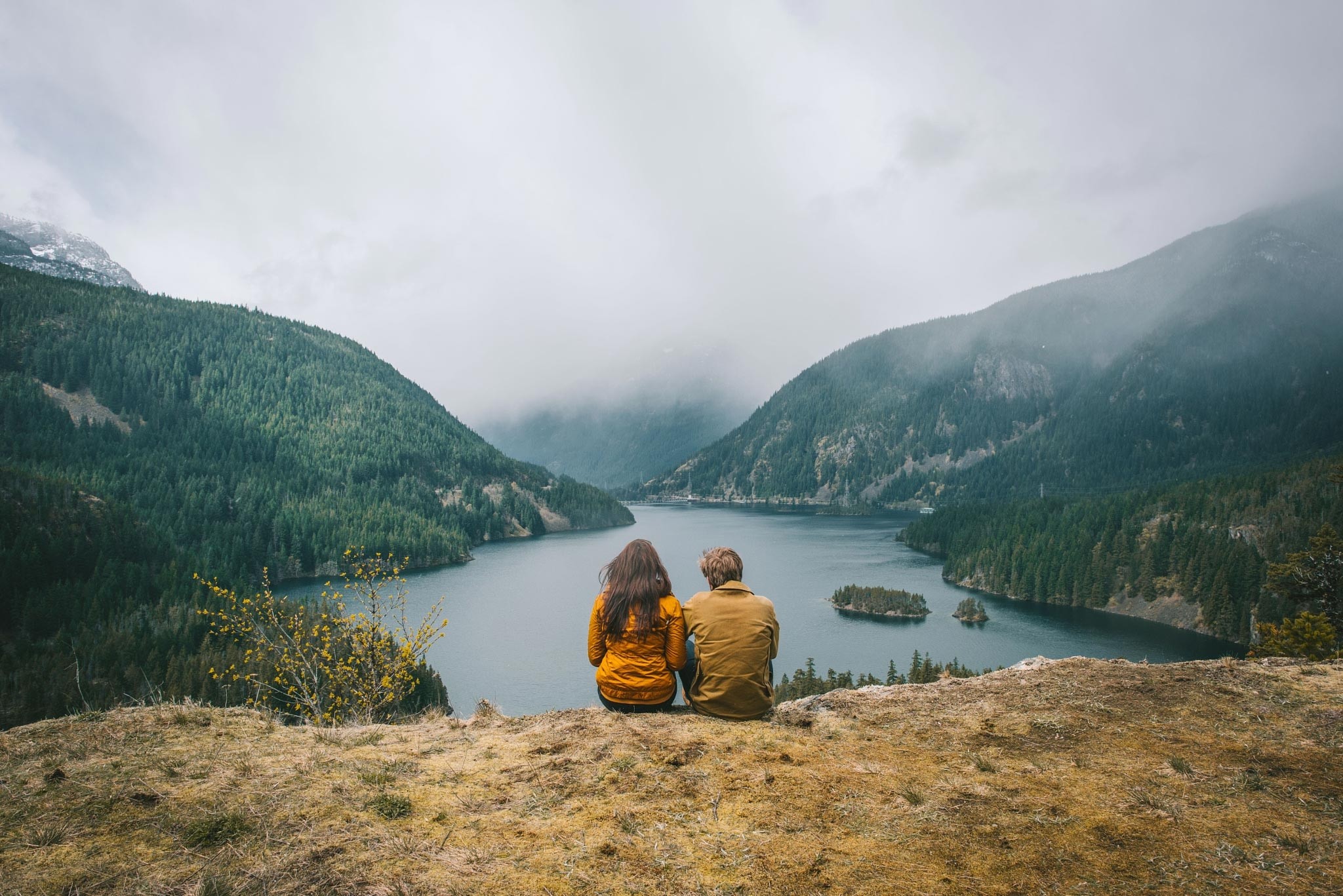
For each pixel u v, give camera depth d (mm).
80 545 99188
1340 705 6652
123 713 6246
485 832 4168
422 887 3498
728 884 3641
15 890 3287
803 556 172875
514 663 81188
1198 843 4148
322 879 3531
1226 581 99688
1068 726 6391
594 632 6730
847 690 7844
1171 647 92812
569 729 6074
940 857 3990
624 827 4266
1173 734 6113
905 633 99688
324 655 13586
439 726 6676
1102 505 152375
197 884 3439
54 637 78000
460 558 161625
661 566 6773
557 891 3516
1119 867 3871
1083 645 93938
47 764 4930
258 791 4559
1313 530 104250
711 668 6469
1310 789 4922
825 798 4777
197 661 56500
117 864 3592
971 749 5883
